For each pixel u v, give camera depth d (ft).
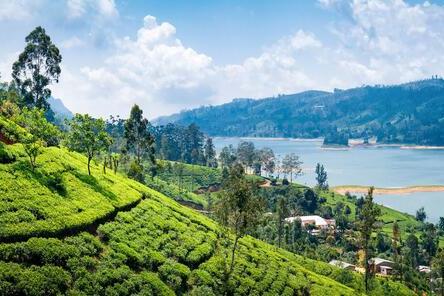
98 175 246.88
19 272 130.62
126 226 197.98
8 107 276.62
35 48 379.55
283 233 513.45
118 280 157.38
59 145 290.76
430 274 452.35
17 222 151.74
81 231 172.96
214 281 197.67
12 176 178.70
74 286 142.41
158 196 285.02
